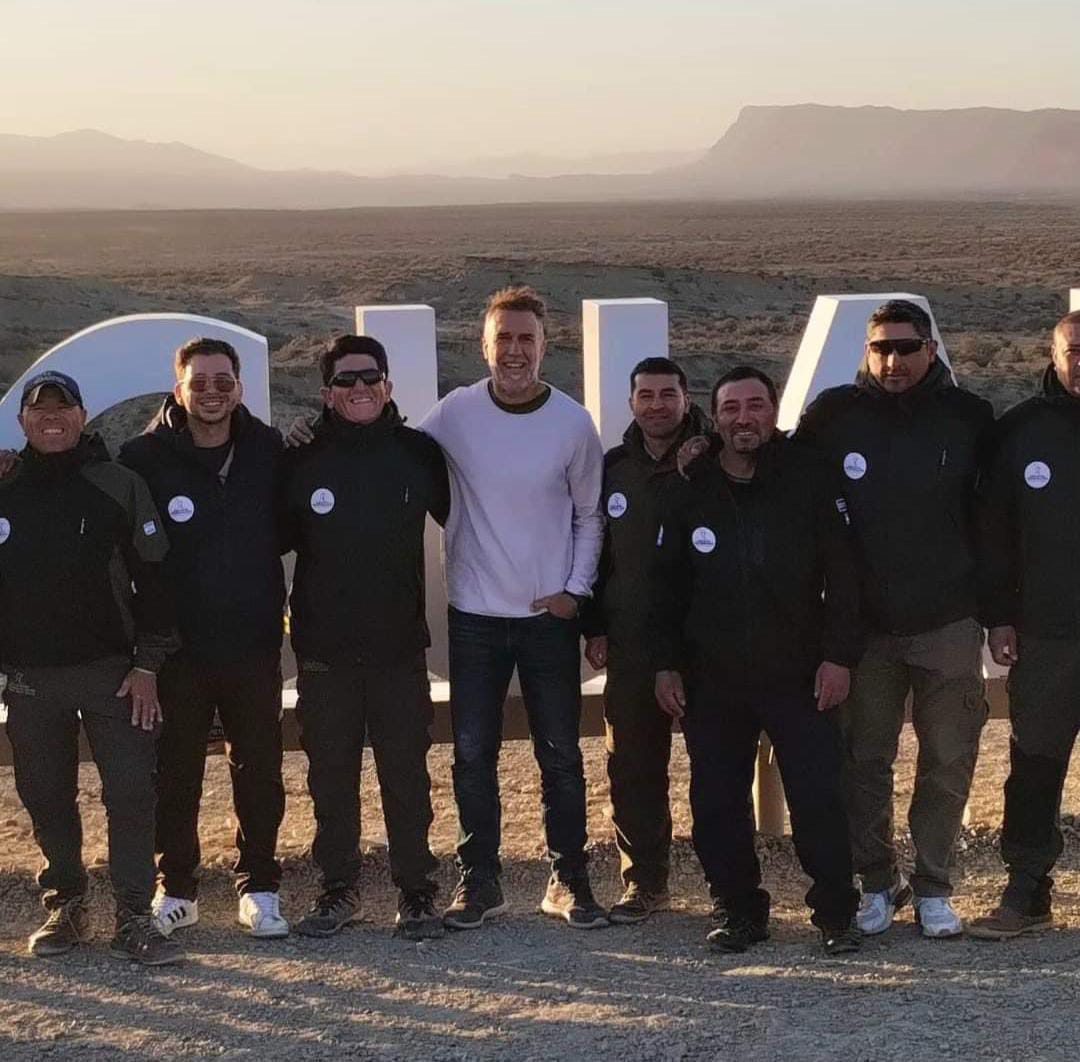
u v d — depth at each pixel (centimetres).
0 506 482
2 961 498
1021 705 511
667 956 500
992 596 508
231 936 530
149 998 457
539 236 13562
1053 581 499
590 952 505
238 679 515
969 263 7925
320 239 13450
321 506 508
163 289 6034
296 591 521
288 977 476
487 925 543
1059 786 515
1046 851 515
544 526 529
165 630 493
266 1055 407
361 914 551
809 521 495
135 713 492
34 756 498
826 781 498
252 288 6072
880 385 504
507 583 529
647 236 13075
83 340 631
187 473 506
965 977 462
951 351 3319
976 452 504
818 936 525
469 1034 421
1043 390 504
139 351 634
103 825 655
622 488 533
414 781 527
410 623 521
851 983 458
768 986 459
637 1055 402
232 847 630
